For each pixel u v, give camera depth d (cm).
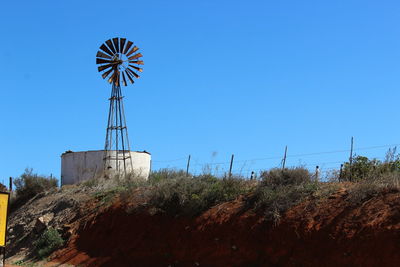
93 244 2597
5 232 1994
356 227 1702
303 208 1922
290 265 1802
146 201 2548
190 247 2164
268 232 1936
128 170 3672
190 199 2338
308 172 2161
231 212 2139
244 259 1952
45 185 3734
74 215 2961
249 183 2355
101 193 3045
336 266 1672
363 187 1828
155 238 2344
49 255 2705
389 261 1560
